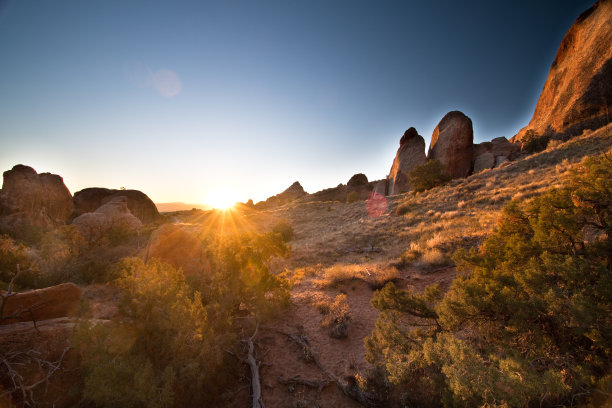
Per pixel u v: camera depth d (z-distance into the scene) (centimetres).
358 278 1169
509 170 2972
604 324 346
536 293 418
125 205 4741
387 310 574
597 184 466
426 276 1063
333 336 754
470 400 335
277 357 683
